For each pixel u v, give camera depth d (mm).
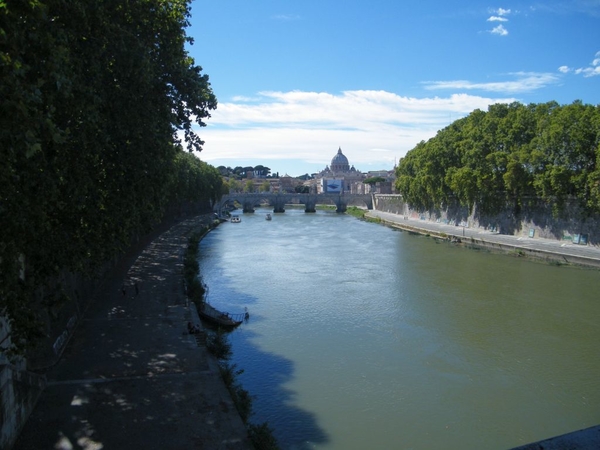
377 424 23281
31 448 17859
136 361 25875
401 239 90375
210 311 38344
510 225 84312
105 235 24109
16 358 21516
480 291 47250
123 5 21203
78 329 30781
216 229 110750
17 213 14578
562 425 23234
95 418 19953
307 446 21469
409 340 34000
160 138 25781
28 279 18172
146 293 39938
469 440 22031
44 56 14656
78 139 19094
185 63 28891
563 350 32000
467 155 86688
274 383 27422
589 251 63344
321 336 34906
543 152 68750
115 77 21938
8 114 11578
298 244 83562
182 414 20484
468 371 28922
